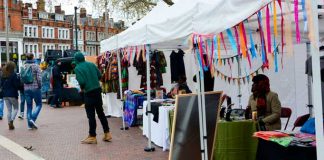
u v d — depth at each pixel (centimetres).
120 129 1179
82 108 1859
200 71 600
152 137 955
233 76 1139
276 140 488
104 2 2327
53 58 2577
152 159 797
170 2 1583
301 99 975
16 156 870
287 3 406
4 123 1367
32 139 1059
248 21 542
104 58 1452
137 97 1197
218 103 643
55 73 1908
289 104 992
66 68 2130
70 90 1958
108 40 1148
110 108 1480
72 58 2128
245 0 431
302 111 973
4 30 6494
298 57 975
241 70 1102
